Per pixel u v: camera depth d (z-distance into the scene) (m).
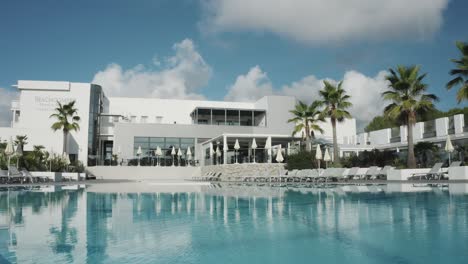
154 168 42.75
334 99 31.02
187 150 47.41
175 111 53.97
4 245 5.91
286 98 51.50
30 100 44.75
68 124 38.84
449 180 20.70
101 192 17.91
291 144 39.75
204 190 19.58
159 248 5.71
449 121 32.75
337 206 10.73
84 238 6.49
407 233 6.38
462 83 23.86
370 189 17.17
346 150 40.66
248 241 6.14
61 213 9.84
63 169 35.31
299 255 5.18
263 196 15.01
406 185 18.89
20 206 11.50
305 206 10.97
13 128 39.72
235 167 33.91
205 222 8.23
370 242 5.82
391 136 40.31
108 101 51.81
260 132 49.91
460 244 5.48
